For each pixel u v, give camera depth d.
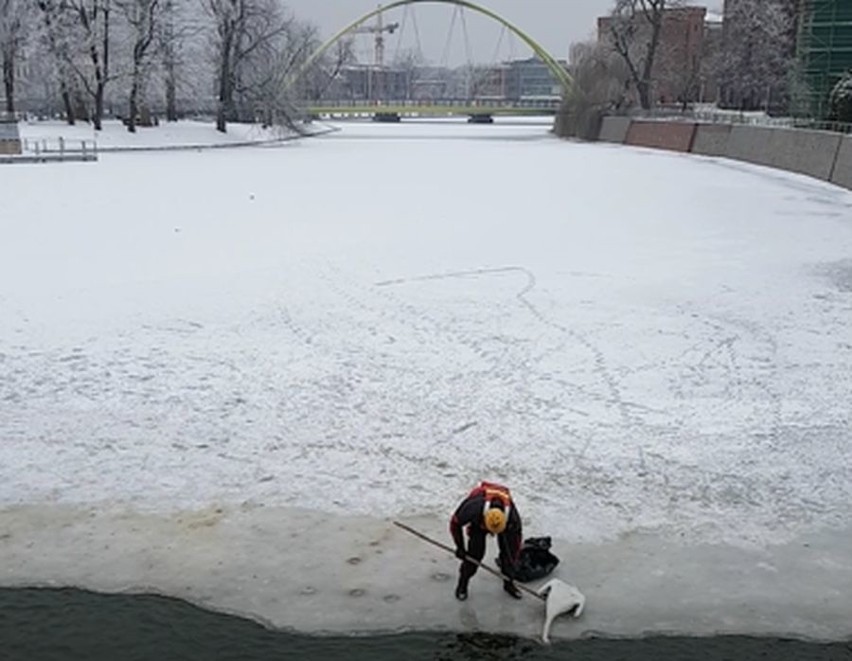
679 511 9.33
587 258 22.22
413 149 71.06
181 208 30.73
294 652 7.15
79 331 15.31
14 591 7.90
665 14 89.62
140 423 11.45
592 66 87.81
